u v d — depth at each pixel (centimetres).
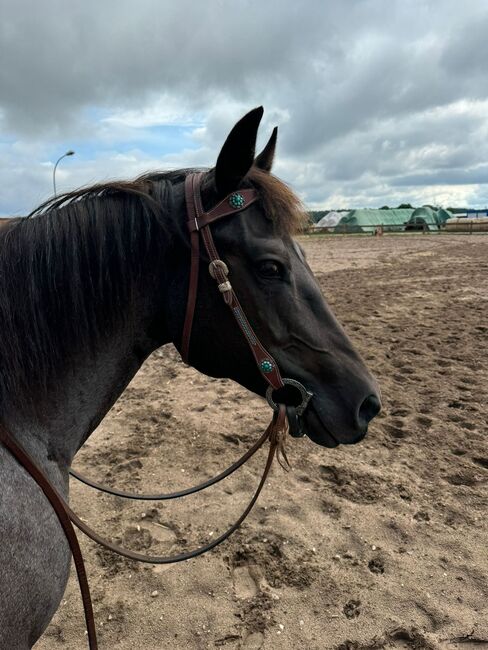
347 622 247
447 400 507
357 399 160
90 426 160
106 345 153
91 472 388
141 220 153
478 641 235
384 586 269
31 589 129
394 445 425
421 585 270
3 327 136
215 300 153
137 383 593
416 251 2216
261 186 155
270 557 292
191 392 555
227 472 186
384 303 998
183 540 309
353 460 400
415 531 314
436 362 622
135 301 154
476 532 313
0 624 121
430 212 4838
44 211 159
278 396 162
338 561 289
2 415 134
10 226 150
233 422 472
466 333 753
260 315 152
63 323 144
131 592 269
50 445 148
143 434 450
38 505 134
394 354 654
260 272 151
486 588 268
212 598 264
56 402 147
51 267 143
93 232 148
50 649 235
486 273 1400
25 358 139
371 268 1616
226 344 157
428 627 244
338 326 165
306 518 328
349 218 4916
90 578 279
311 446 425
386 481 369
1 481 126
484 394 522
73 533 143
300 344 157
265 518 328
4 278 139
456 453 411
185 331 156
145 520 329
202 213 151
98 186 159
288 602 259
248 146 146
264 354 155
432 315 881
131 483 372
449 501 345
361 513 332
